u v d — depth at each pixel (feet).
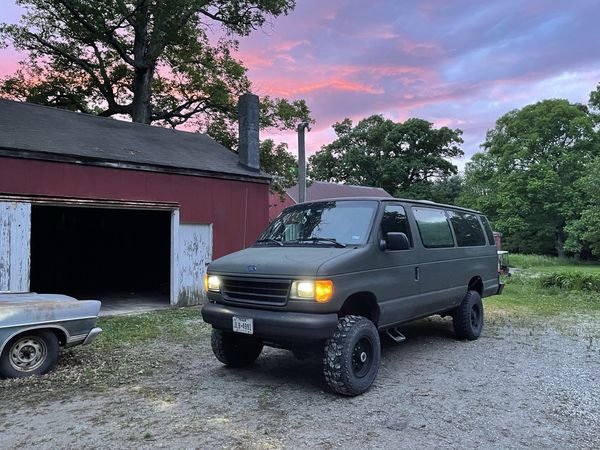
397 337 17.79
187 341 23.18
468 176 189.26
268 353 20.83
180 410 13.69
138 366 18.44
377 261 16.46
